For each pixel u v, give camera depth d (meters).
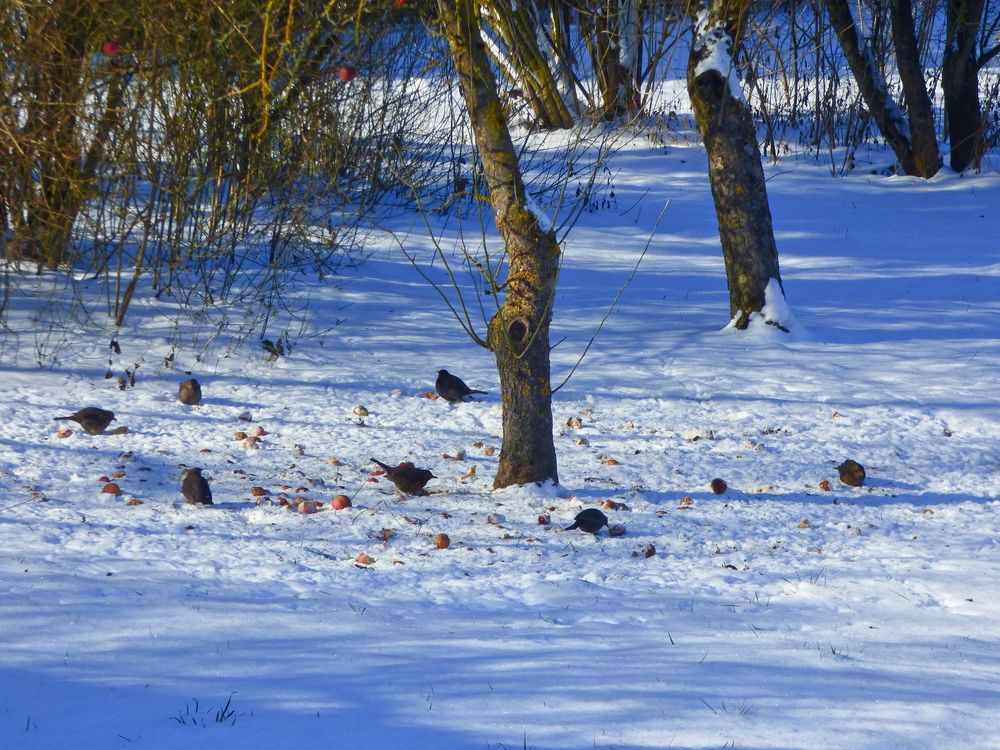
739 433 16.09
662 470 14.20
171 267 20.94
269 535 10.84
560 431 15.98
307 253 25.77
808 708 6.35
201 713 6.04
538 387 12.84
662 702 6.35
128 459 13.55
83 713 6.01
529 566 10.21
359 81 24.27
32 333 18.95
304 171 22.52
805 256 31.44
